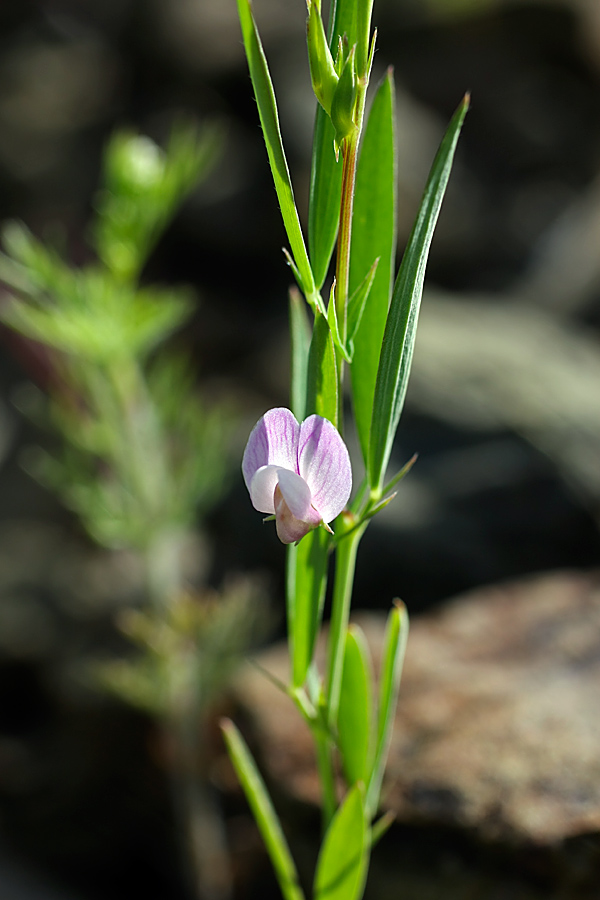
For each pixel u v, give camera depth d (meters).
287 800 0.30
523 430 0.54
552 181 1.03
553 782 0.27
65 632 0.48
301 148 0.89
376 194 0.23
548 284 0.87
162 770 0.43
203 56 1.11
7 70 1.22
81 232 0.87
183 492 0.37
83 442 0.36
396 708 0.31
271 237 0.89
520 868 0.27
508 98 1.09
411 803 0.28
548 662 0.32
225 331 0.82
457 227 0.92
